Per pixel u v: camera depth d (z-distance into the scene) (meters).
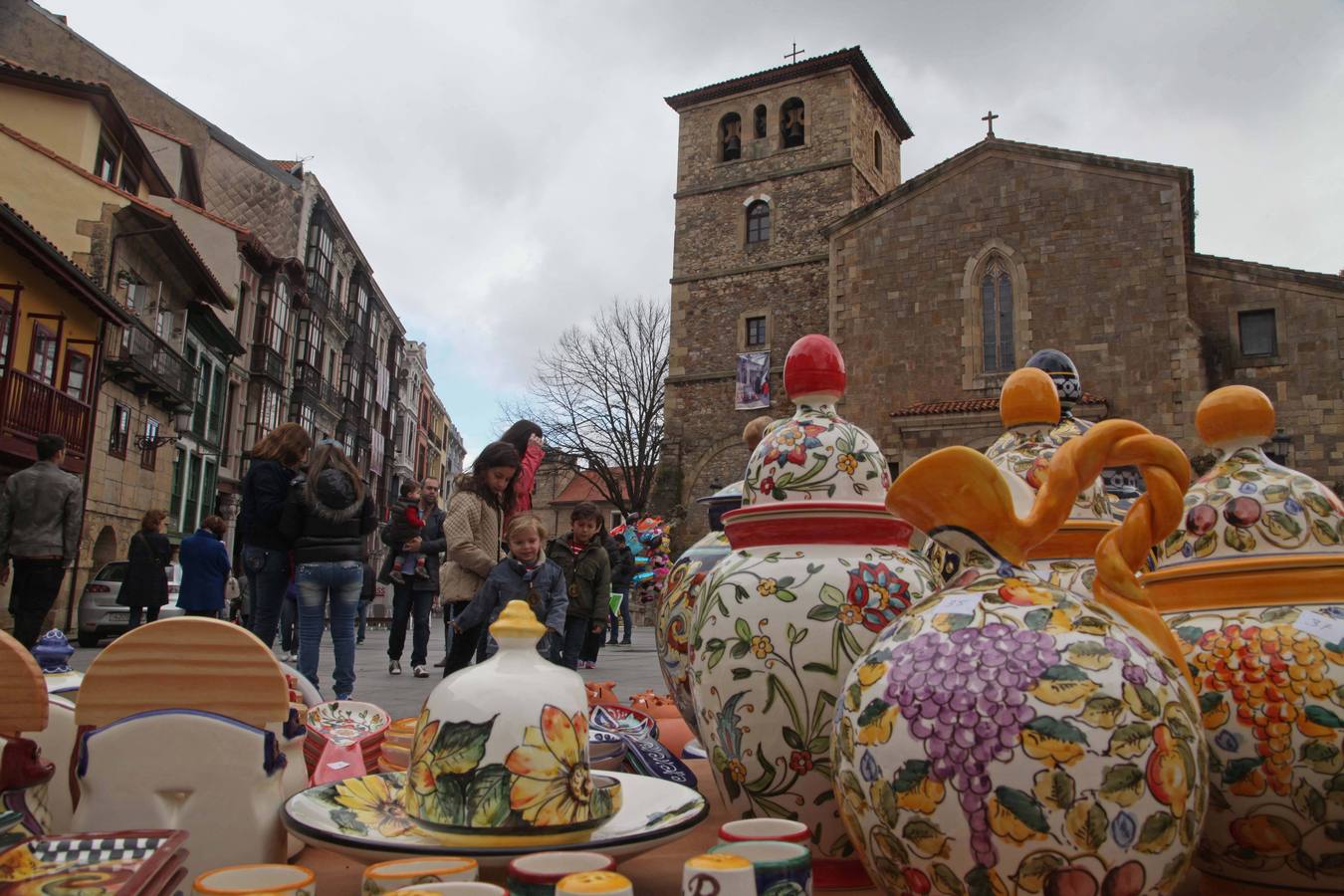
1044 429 1.53
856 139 30.69
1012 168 24.55
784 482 1.31
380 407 47.94
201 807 1.04
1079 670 0.84
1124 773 0.80
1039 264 23.80
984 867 0.81
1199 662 1.05
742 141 32.16
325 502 5.72
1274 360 21.47
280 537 5.79
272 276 30.28
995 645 0.87
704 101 32.91
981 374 23.94
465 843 0.98
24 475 8.04
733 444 29.91
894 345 24.97
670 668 1.68
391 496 51.59
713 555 1.70
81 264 18.45
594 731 1.62
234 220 31.56
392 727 1.68
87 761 1.04
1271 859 1.00
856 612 1.19
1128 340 22.62
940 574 1.51
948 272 24.80
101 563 19.28
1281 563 1.06
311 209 34.34
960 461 0.97
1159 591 1.17
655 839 1.00
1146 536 0.97
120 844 0.88
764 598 1.22
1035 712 0.82
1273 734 0.98
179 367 22.42
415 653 8.89
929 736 0.85
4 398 14.45
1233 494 1.13
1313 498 1.10
